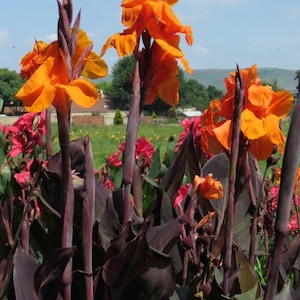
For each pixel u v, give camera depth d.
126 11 2.25
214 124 2.36
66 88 1.84
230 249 2.17
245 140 2.24
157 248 2.54
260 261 4.38
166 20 2.25
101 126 55.03
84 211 2.11
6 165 3.47
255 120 2.13
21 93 1.83
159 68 2.36
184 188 3.29
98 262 2.43
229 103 2.26
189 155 2.97
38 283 2.08
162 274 2.20
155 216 2.88
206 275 2.10
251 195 2.66
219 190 2.20
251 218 2.83
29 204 2.50
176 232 2.52
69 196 2.06
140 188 2.87
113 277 2.18
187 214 2.62
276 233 1.95
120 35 2.27
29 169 3.39
